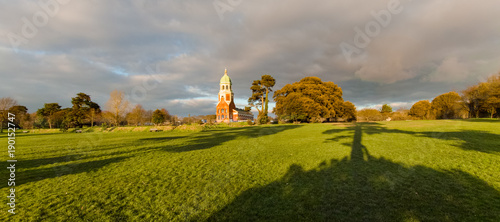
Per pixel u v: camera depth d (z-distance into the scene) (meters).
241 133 22.45
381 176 6.39
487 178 5.87
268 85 56.12
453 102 44.00
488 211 4.18
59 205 4.94
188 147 13.20
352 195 5.13
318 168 7.50
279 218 4.19
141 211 4.62
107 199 5.26
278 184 6.04
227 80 91.88
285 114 43.50
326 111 43.06
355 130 20.50
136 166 8.46
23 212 4.60
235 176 6.88
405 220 3.97
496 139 11.65
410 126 22.03
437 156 8.51
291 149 11.43
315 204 4.73
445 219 3.97
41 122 51.84
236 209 4.62
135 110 49.00
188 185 6.17
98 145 14.99
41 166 8.63
